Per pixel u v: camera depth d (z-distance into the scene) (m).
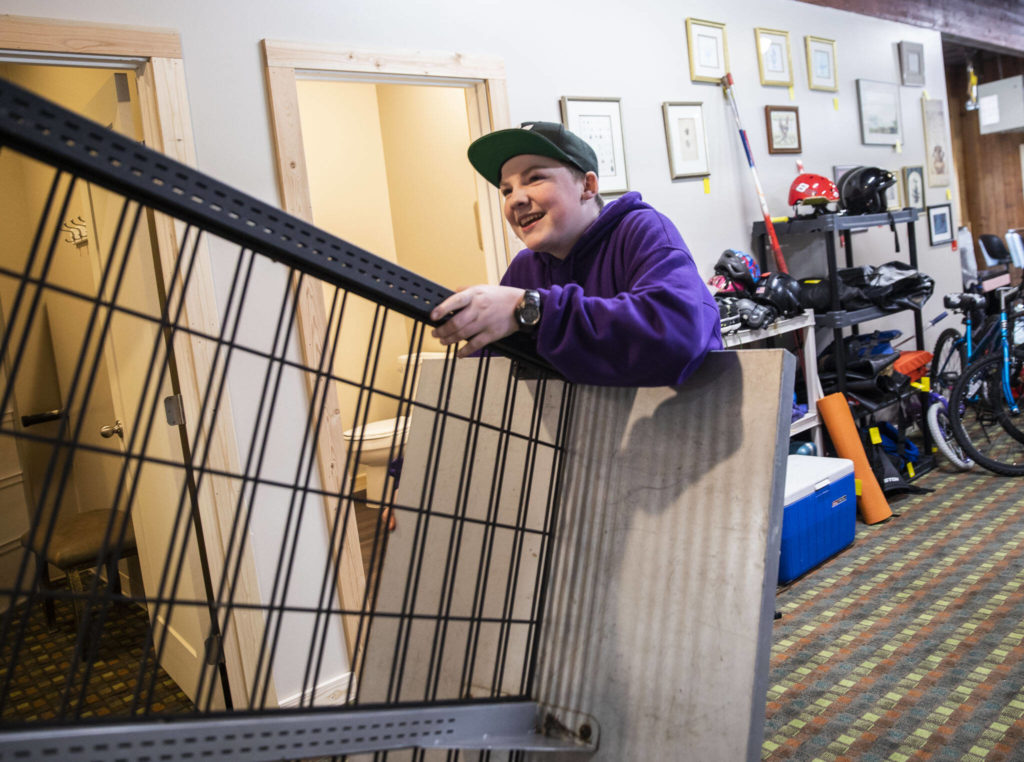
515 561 1.14
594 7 3.67
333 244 0.77
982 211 9.55
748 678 0.89
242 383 2.52
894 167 5.66
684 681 0.94
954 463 4.48
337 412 2.70
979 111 8.98
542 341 0.95
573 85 3.57
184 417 2.43
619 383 0.98
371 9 2.88
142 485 2.81
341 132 5.57
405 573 1.31
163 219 2.36
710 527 0.96
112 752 0.61
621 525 1.03
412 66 2.96
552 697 1.04
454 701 0.93
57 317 3.80
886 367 4.18
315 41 2.72
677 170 4.03
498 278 3.37
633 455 1.04
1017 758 2.03
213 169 2.51
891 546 3.60
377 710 0.83
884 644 2.71
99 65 2.35
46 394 4.20
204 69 2.49
